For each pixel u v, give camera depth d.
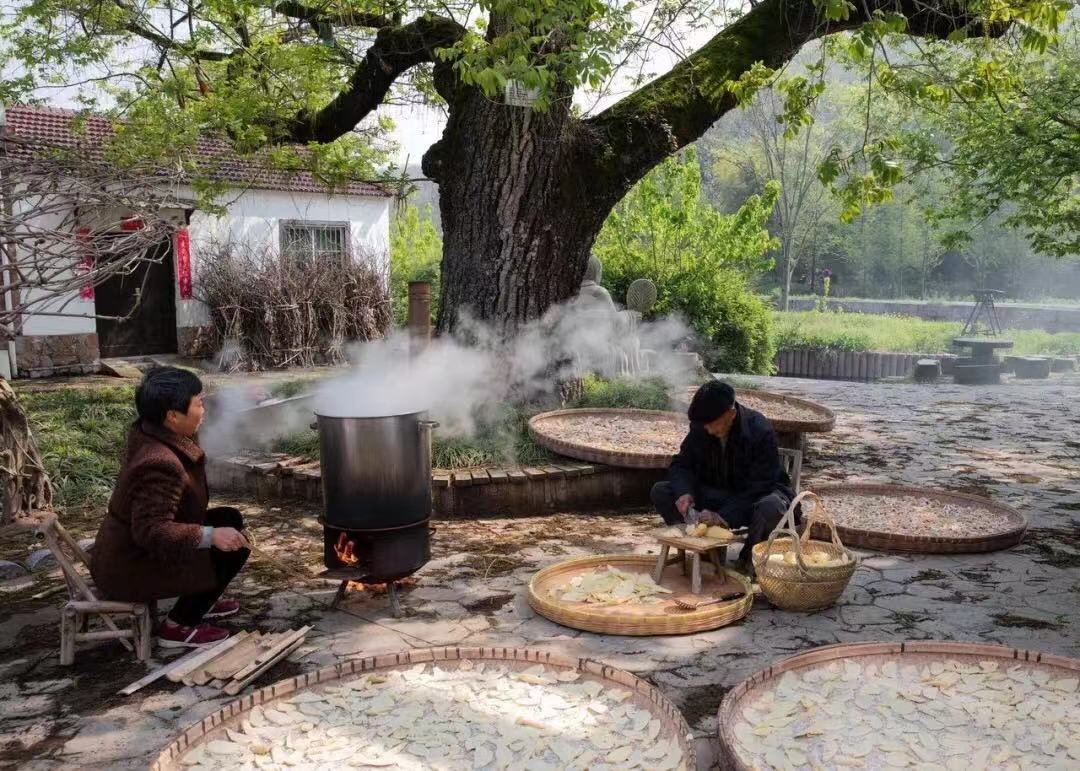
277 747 2.62
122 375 12.80
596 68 4.38
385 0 7.23
